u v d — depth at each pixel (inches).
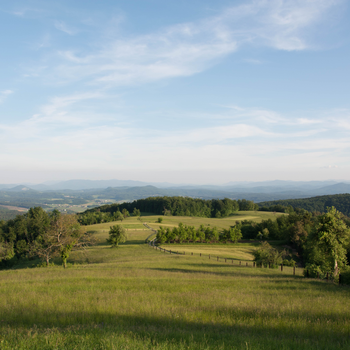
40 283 679.1
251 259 2320.4
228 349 209.2
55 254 1496.1
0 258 3068.4
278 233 3892.7
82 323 300.8
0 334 240.2
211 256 2223.2
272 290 606.2
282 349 219.0
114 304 395.9
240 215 7224.4
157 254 2161.7
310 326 299.7
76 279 746.8
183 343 219.1
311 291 613.6
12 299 449.4
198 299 454.9
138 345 204.7
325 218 1330.0
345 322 321.4
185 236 3324.3
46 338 219.8
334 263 1315.2
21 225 4271.7
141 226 4594.0
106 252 2364.7
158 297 461.1
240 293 530.6
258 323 311.4
